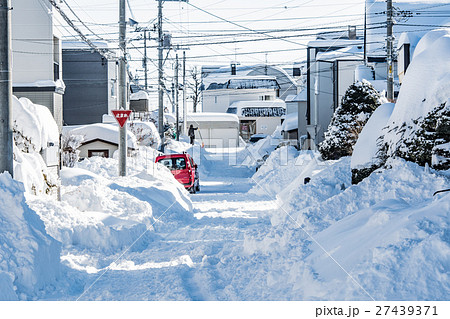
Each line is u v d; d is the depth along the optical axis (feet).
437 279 30.81
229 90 509.76
